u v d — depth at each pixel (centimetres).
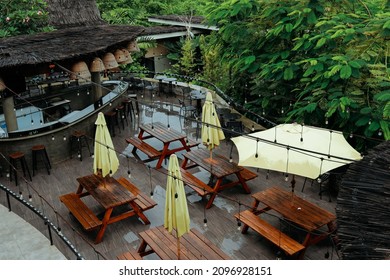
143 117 1636
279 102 1457
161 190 1109
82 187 1039
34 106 1416
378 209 487
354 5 1315
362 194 516
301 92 1246
